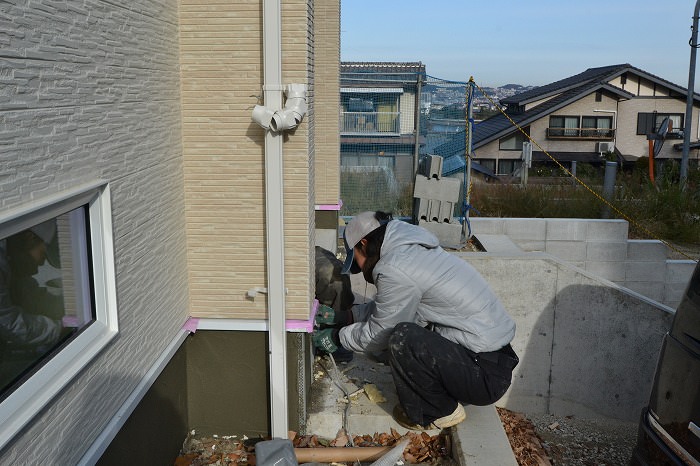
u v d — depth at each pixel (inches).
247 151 156.9
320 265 195.6
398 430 171.6
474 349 154.3
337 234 303.4
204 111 155.7
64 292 107.9
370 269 167.9
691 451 128.4
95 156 112.8
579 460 215.5
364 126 413.1
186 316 163.6
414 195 319.3
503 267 252.2
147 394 140.0
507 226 340.2
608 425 248.2
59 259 106.0
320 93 291.4
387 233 163.8
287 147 155.9
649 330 243.3
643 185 500.7
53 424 100.3
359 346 169.2
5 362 92.8
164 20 143.6
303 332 165.9
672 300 352.5
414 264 155.6
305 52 151.6
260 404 169.8
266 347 166.6
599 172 787.4
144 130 134.0
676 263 348.5
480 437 157.6
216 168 158.1
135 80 129.0
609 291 246.4
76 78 105.7
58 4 99.5
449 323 157.1
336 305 193.9
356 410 173.9
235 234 161.0
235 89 154.3
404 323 155.4
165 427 152.7
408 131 410.6
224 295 164.2
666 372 143.3
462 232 335.3
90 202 113.3
